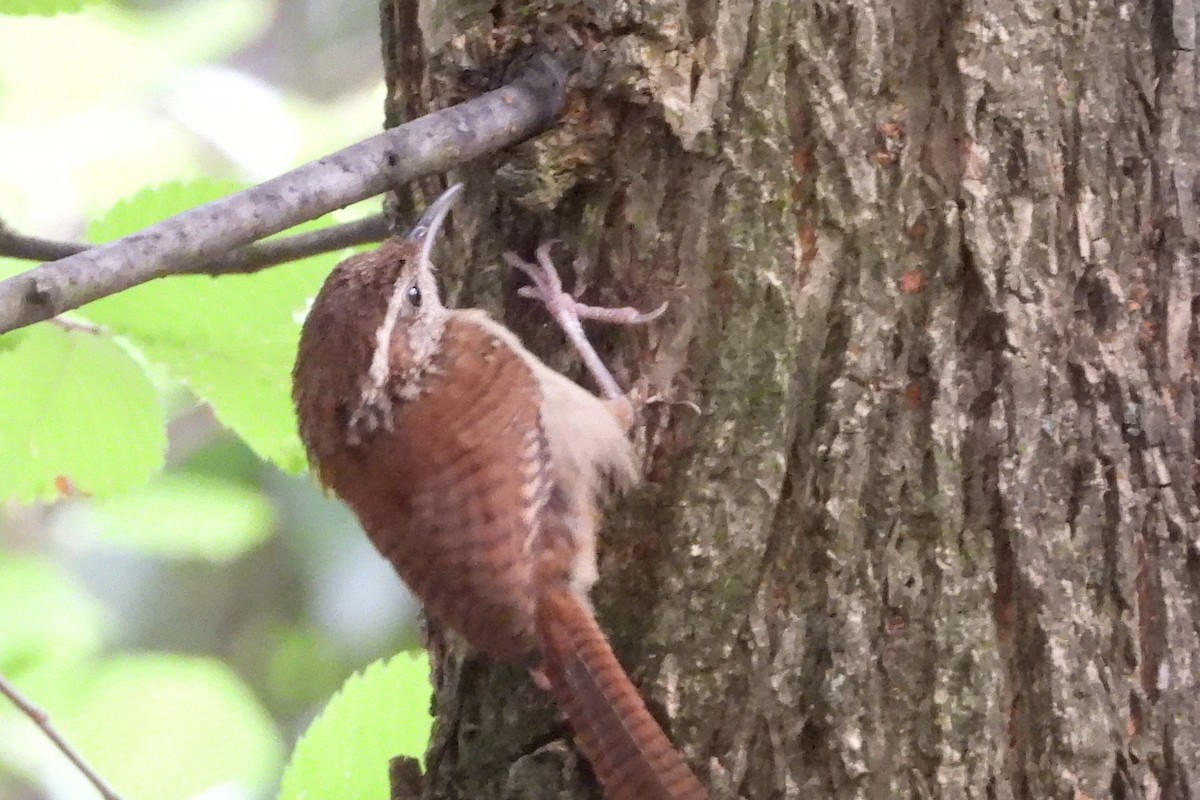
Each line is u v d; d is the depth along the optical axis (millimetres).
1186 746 2967
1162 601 2969
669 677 2977
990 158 2969
